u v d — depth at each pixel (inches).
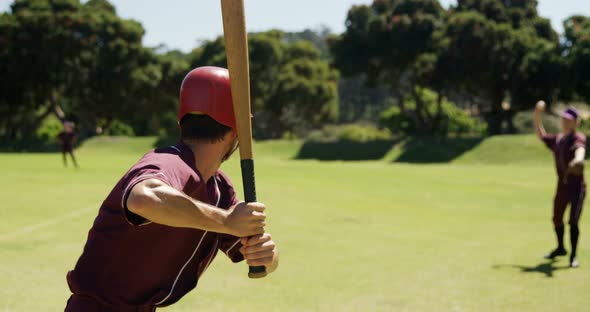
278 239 393.4
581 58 1734.7
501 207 593.9
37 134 2501.2
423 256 340.2
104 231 88.4
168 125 2874.0
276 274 292.0
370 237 405.4
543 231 441.7
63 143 1033.5
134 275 90.8
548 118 2583.7
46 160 1302.9
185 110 89.5
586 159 1443.2
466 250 359.9
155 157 84.7
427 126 2106.3
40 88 2174.0
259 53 2586.1
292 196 652.7
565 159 322.3
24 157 1453.0
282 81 2566.4
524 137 1769.2
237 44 86.3
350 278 284.4
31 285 260.7
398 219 497.0
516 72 1843.0
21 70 2060.8
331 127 2970.0
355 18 2011.6
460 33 1838.1
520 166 1465.3
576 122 320.8
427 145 1881.2
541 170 1180.5
